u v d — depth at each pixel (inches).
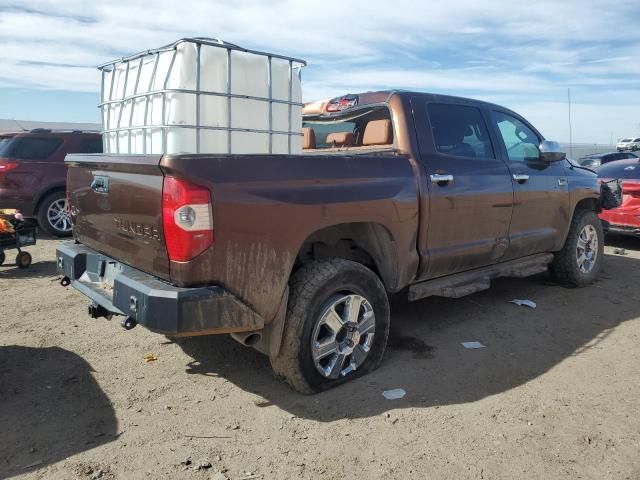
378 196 143.9
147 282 116.5
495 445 115.6
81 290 141.5
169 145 131.3
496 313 203.8
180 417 125.9
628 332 185.3
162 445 114.3
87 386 140.5
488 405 132.9
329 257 144.5
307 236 128.5
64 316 194.4
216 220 112.3
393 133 164.9
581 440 117.8
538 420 126.0
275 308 124.7
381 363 156.5
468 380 146.7
